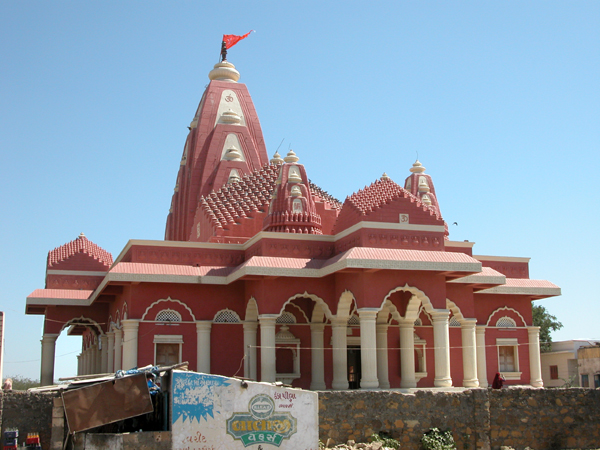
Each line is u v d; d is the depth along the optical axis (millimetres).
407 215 19203
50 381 24984
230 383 11984
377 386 17750
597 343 31578
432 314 18688
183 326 20031
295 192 21797
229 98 32469
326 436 13312
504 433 14062
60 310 25547
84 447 11492
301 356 21125
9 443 11328
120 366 21281
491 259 23812
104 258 28141
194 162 30969
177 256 20734
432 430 13828
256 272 18484
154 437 11484
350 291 18844
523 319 23750
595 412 14516
